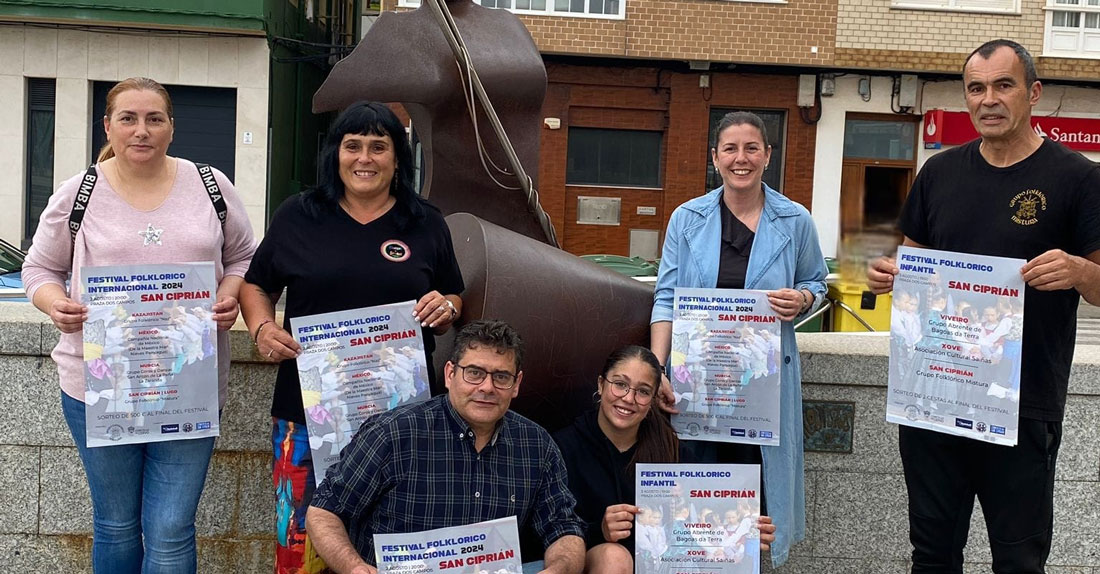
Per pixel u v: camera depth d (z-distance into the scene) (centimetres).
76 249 333
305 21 2042
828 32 1809
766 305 375
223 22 1727
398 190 347
